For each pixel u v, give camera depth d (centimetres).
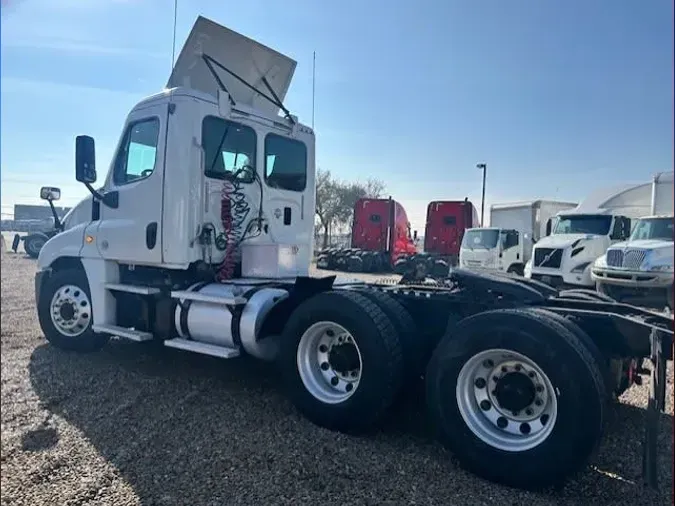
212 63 535
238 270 516
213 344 458
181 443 353
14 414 400
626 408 450
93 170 512
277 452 341
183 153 477
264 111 552
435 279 523
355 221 2281
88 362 547
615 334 350
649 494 298
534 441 300
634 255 1064
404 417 407
